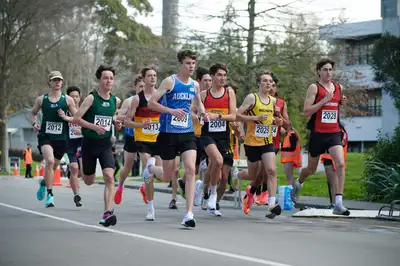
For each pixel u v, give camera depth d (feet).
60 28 332.39
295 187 100.07
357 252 54.90
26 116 416.46
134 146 91.61
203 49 216.54
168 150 70.28
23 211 90.58
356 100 272.31
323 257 51.83
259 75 84.23
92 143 69.00
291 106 234.17
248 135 84.02
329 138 85.40
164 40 250.16
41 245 57.31
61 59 358.23
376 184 117.50
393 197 114.52
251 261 49.26
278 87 219.82
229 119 83.15
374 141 414.21
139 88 94.22
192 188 69.21
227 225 75.10
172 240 60.70
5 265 47.67
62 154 98.43
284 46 214.28
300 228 73.05
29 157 245.65
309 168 95.35
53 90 96.07
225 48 213.66
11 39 310.65
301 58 215.51
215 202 87.35
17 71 321.52
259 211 99.35
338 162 84.33
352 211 89.92
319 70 86.07
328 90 85.40
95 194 134.82
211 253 53.01
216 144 86.74
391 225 78.43
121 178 93.45
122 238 61.87
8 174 301.84
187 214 69.15
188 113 70.23
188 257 50.96
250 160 84.58
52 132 96.63
